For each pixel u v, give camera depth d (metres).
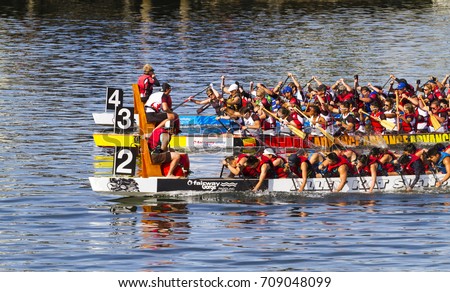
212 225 91.19
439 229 90.06
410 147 105.06
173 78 187.50
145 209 96.69
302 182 101.88
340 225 91.38
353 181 103.12
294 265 79.38
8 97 165.25
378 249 83.81
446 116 132.00
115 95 110.75
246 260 80.69
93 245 84.75
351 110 128.62
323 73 195.88
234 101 131.12
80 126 141.50
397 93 130.88
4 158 119.12
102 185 100.38
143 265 79.44
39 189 104.12
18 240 86.06
